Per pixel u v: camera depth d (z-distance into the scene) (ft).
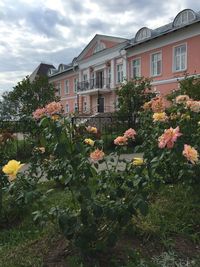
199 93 43.14
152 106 17.25
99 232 9.84
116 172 11.21
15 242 12.35
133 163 10.91
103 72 127.65
